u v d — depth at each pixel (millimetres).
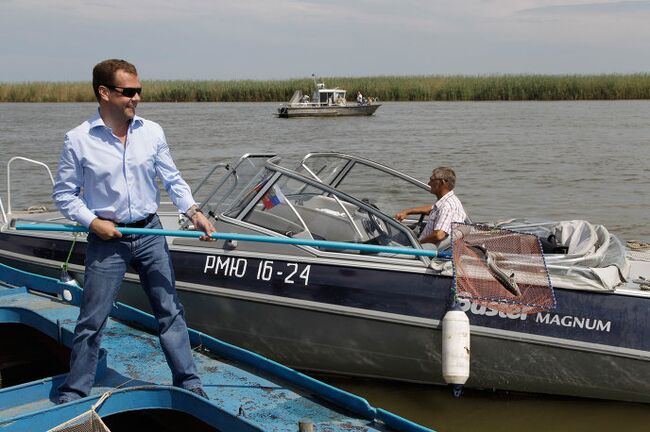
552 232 6207
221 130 31766
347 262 5762
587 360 5441
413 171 17734
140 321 5980
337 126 33875
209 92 63906
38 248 7094
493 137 26781
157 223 4414
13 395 4523
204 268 6160
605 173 17062
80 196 4250
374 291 5684
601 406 5684
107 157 4105
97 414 4133
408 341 5680
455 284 5004
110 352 5406
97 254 4230
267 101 64562
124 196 4180
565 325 5410
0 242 7406
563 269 5445
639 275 6184
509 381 5707
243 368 5145
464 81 60969
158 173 4352
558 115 40469
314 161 6996
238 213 6211
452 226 5270
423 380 5898
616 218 12141
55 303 6453
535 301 5125
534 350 5484
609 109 46500
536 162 19172
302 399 4656
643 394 5551
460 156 20688
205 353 5422
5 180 16094
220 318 6180
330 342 5898
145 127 4246
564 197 14086
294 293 5871
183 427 4957
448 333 4848
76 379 4379
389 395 5914
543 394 5770
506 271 5180
